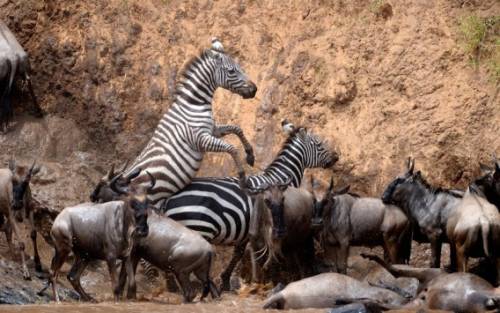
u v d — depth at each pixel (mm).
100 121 60344
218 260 53500
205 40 60000
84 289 49031
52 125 60281
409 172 48469
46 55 61594
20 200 47281
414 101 54031
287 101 56688
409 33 55312
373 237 48719
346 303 40156
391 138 53844
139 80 60594
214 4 60688
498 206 47281
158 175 49031
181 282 45062
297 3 58750
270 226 47469
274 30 58906
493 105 52406
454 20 54844
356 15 57125
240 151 56625
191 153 49719
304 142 52688
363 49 55938
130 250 44719
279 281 50688
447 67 54094
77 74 61219
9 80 58469
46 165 56000
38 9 62125
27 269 47000
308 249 50281
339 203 48562
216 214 49031
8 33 59438
